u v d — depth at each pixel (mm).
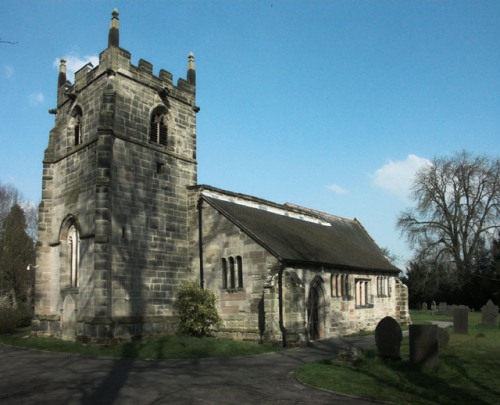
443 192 59375
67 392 13891
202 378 16109
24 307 51250
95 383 15219
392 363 17359
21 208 62312
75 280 28438
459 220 58156
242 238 28047
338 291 32938
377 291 39188
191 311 27375
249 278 27406
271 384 15047
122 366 18844
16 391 14047
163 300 28328
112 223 25984
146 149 28938
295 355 22281
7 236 57312
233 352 22438
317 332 30031
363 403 12469
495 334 27391
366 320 36438
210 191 31656
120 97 27938
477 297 67312
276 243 28359
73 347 23859
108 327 24297
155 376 16500
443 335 20812
